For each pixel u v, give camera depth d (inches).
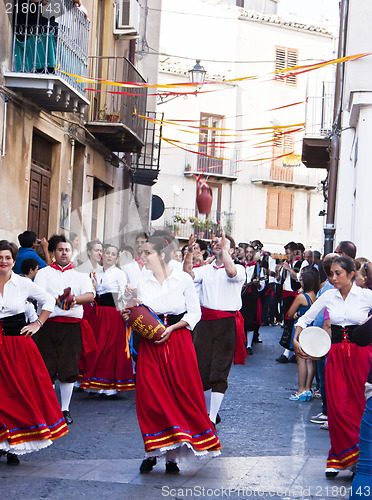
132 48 912.9
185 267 311.3
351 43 616.1
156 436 256.5
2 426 263.3
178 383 260.2
